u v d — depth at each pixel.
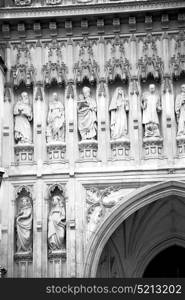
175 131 21.20
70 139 21.38
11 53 22.17
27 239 20.81
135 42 21.92
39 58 22.09
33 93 21.91
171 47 21.75
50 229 20.77
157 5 21.48
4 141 21.47
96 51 21.98
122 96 21.59
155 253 23.89
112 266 23.11
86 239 20.67
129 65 21.75
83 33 22.09
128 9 21.58
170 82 21.50
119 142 21.17
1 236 20.70
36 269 20.45
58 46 22.11
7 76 21.98
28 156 21.45
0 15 21.91
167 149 21.05
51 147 21.34
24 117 21.70
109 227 20.73
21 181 21.20
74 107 21.64
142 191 20.81
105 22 22.05
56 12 21.78
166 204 22.33
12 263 20.62
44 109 21.77
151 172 20.92
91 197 20.94
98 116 21.52
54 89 22.00
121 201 20.78
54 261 20.59
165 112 21.31
